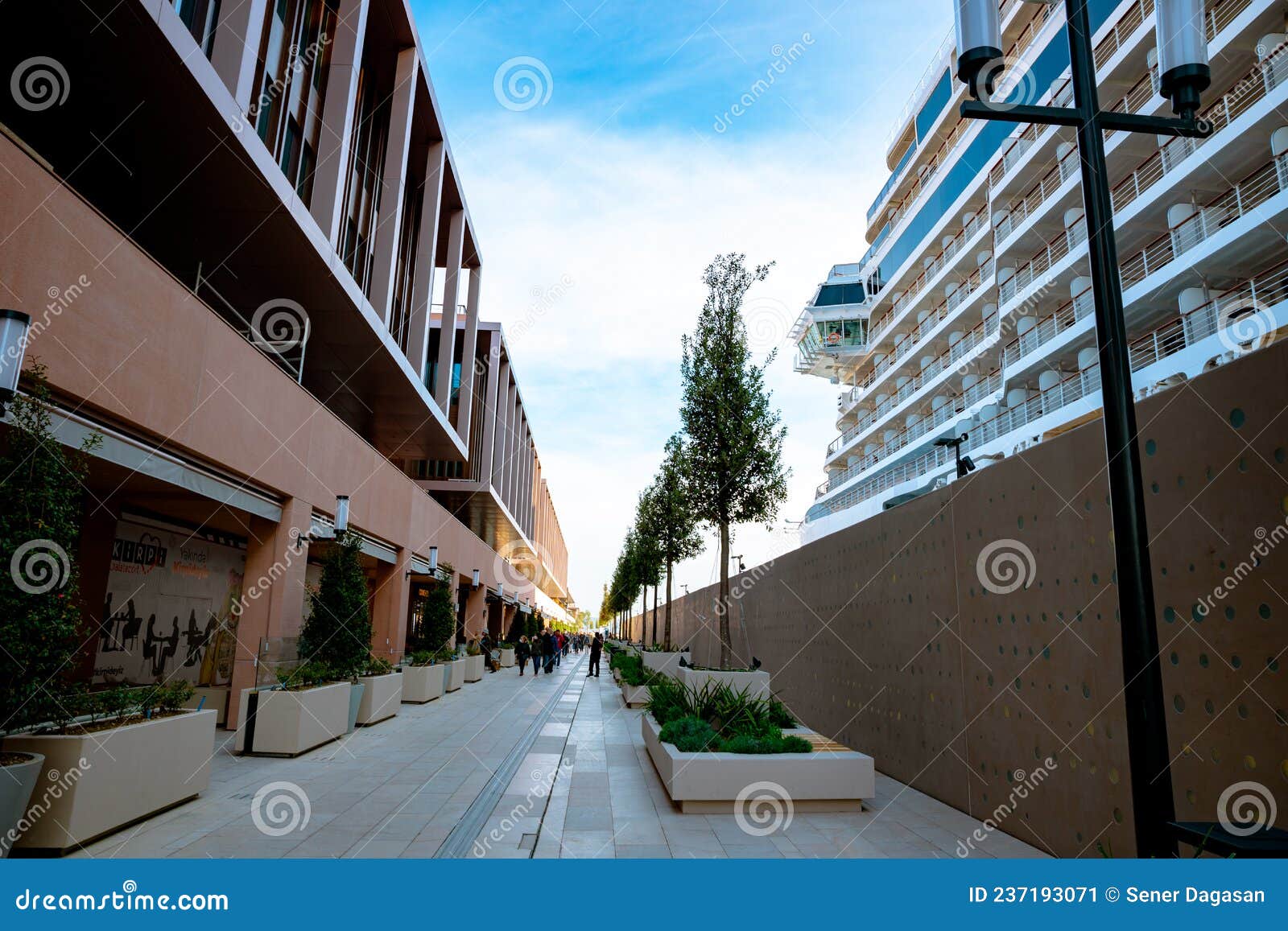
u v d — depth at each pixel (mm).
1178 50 3539
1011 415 29828
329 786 7898
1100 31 26359
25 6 8430
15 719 5250
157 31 8781
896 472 41062
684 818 6781
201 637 14156
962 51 3594
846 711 10922
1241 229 18938
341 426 14703
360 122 18828
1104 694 5207
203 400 9477
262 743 9594
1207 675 4246
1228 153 20281
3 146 5980
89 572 10438
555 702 17266
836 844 5984
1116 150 25203
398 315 22562
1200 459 4367
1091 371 25500
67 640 5461
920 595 8383
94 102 10047
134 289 7902
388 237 18703
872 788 7152
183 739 6852
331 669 11602
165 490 10172
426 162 23359
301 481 12742
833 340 55125
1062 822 5617
